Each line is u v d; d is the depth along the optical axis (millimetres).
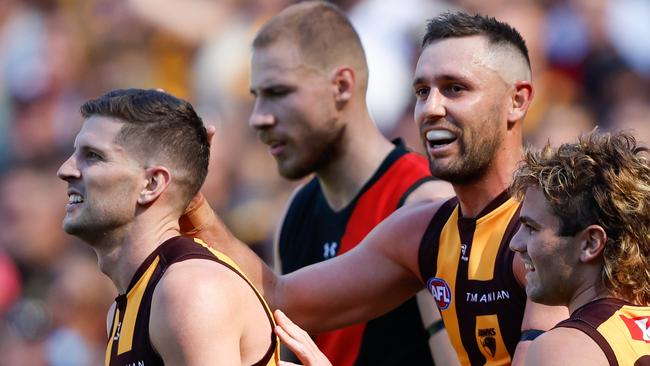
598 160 13516
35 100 43531
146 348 14164
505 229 15922
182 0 40844
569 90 36281
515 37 16406
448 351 18281
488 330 15984
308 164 20328
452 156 16016
